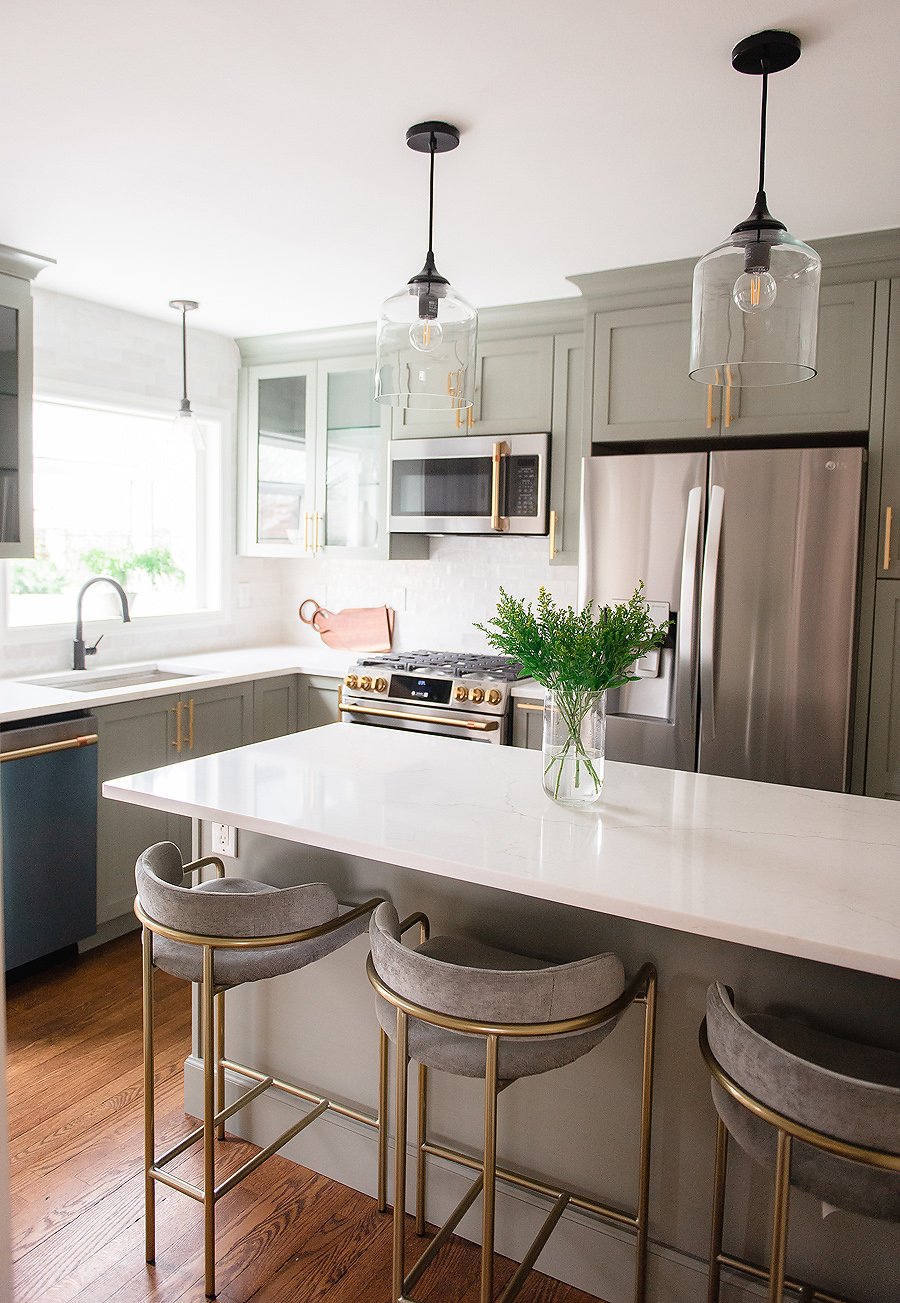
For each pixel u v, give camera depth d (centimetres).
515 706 365
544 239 295
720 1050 140
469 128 215
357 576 474
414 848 168
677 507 312
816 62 183
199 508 458
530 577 426
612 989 151
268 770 225
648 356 330
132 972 321
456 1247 200
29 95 203
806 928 137
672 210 268
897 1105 117
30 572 384
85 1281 185
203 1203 191
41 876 308
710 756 309
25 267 308
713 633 304
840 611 288
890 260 287
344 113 209
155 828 356
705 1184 176
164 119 214
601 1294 186
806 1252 165
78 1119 237
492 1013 144
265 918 172
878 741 299
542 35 175
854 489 284
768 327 169
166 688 354
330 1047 219
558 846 173
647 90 196
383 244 302
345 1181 218
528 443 376
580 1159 188
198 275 341
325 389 434
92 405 389
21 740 297
